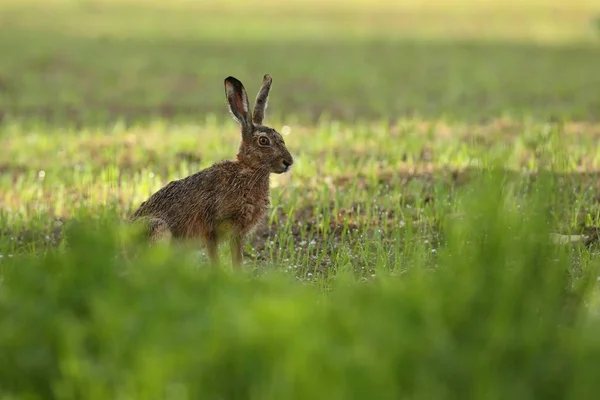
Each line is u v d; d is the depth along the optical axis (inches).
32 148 868.0
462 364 268.4
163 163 802.2
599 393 262.8
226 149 845.2
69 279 320.8
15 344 296.8
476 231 338.3
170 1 2915.8
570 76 1378.0
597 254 478.6
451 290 300.7
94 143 896.9
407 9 2723.9
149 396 262.5
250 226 507.5
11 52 1589.6
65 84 1304.1
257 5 2829.7
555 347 285.0
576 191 656.4
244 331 275.0
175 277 321.4
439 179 688.4
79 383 277.0
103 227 366.0
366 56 1628.9
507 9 2694.4
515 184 616.1
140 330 283.1
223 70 1441.9
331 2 2982.3
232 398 274.5
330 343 270.5
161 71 1434.5
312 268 509.7
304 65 1505.9
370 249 536.4
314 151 845.2
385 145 858.8
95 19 2251.5
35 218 596.7
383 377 257.8
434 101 1173.1
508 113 1041.5
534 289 308.5
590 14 2476.6
